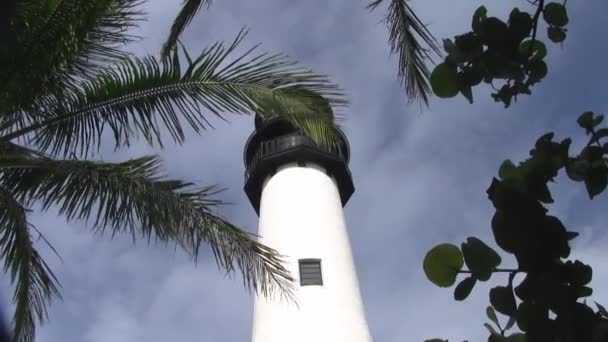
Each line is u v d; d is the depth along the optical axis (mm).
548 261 1865
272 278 8266
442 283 2012
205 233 7805
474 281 1978
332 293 15078
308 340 14039
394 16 6031
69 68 7805
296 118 7789
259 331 14688
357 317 14812
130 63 7840
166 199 7781
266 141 20406
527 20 2342
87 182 7656
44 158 7836
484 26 2352
